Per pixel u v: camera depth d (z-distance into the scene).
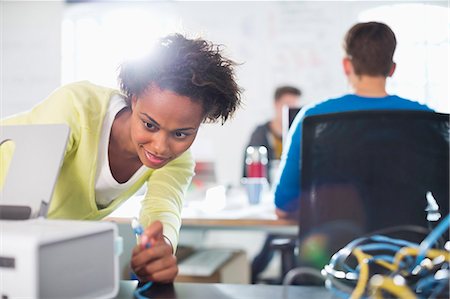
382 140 1.37
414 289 0.65
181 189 1.17
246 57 4.15
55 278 0.59
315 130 1.40
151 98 0.87
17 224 0.66
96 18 4.32
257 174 2.10
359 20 4.05
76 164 1.10
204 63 0.88
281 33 4.11
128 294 0.74
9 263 0.58
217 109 0.93
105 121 1.09
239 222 1.71
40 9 4.36
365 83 1.57
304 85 4.10
